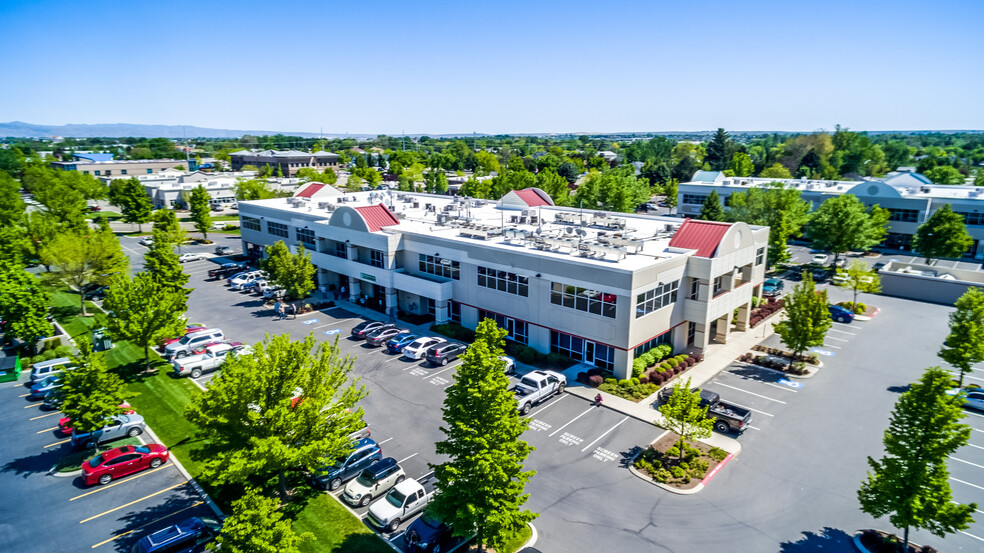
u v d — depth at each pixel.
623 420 34.75
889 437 22.23
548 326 43.62
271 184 127.12
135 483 28.69
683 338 45.62
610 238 45.53
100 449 31.67
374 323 49.91
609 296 38.91
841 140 176.12
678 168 157.50
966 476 29.08
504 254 45.28
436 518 22.30
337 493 28.06
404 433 33.31
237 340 47.97
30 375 40.19
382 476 27.70
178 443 32.47
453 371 42.22
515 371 41.50
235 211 126.38
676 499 27.14
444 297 50.16
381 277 54.28
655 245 47.16
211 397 23.28
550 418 35.03
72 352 44.94
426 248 52.06
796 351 41.75
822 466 29.84
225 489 28.17
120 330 40.19
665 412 29.89
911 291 61.97
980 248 78.25
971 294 37.97
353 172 162.62
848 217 69.31
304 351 25.09
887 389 39.06
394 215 59.53
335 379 26.92
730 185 101.25
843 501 26.98
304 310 56.12
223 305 58.84
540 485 28.31
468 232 50.69
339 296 61.72
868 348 46.97
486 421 21.59
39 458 30.97
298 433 24.14
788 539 24.42
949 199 79.62
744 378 41.00
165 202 121.00
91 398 30.42
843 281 58.94
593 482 28.53
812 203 90.31
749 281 50.12
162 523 25.67
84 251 54.44
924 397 21.25
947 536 24.52
